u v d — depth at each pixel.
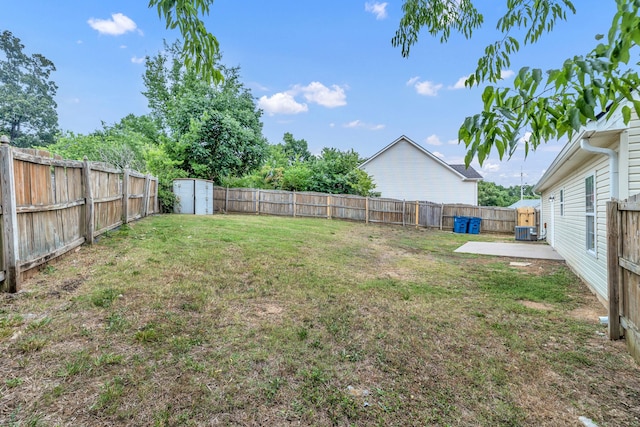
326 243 7.82
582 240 5.66
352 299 4.06
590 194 5.16
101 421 1.79
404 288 4.73
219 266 4.87
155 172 12.16
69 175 4.65
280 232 8.40
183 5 1.89
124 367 2.27
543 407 2.14
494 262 7.25
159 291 3.68
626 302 2.99
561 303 4.31
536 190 11.84
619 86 1.02
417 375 2.47
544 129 1.23
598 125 3.73
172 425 1.82
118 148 11.77
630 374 2.54
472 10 2.88
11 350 2.34
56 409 1.84
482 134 1.13
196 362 2.42
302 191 16.45
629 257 2.88
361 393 2.23
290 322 3.27
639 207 2.66
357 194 16.88
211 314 3.29
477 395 2.25
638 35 0.86
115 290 3.56
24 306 3.04
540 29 1.98
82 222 5.08
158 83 21.78
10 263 3.27
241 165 15.77
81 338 2.58
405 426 1.93
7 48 28.56
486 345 3.00
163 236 6.34
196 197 12.05
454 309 3.93
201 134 14.34
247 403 2.05
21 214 3.52
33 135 28.16
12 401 1.86
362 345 2.90
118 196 6.78
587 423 1.99
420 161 20.91
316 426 1.90
